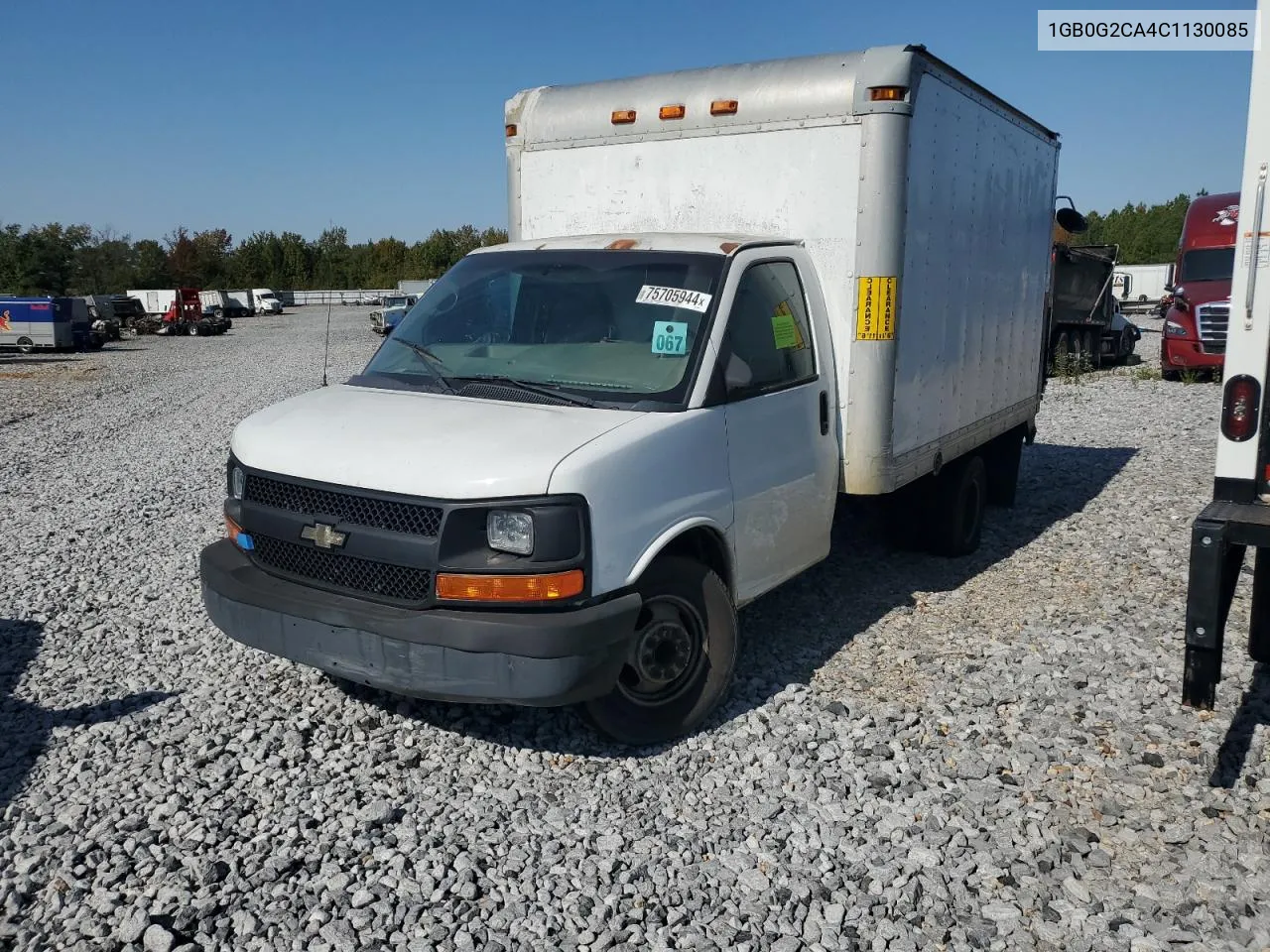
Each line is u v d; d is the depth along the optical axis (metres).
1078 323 21.69
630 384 4.55
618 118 6.00
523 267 5.30
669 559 4.36
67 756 4.39
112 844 3.70
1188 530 8.18
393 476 3.99
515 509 3.83
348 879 3.50
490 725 4.68
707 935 3.24
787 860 3.64
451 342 5.12
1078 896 3.43
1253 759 4.32
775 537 5.05
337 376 26.45
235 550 4.70
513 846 3.71
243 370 29.55
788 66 5.56
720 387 4.61
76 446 14.38
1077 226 10.80
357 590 4.13
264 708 4.86
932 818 3.88
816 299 5.43
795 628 5.98
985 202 6.92
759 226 5.67
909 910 3.36
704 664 4.56
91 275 94.00
